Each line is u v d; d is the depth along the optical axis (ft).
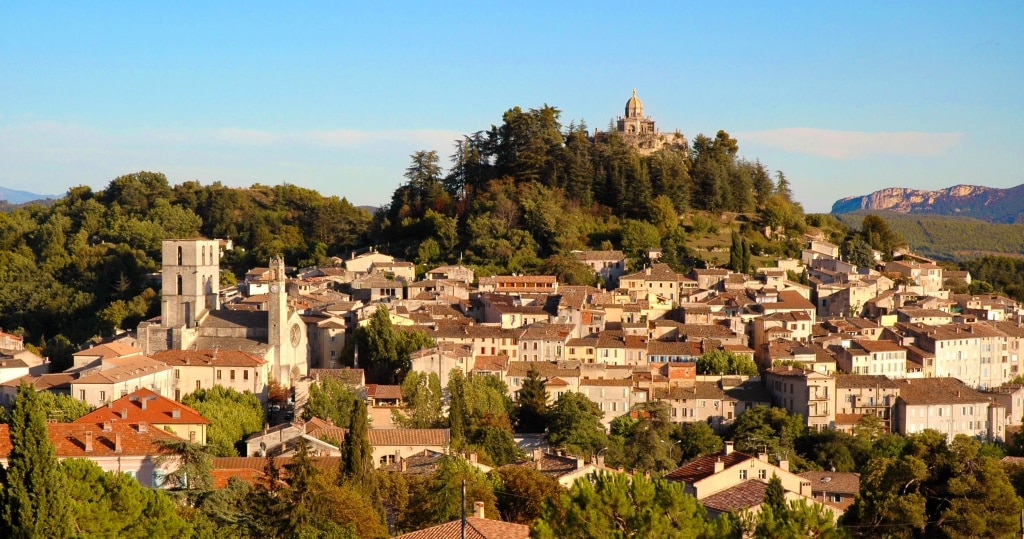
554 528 312.50
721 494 409.90
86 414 572.10
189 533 341.62
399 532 423.23
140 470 439.22
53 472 314.96
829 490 517.14
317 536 346.33
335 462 508.12
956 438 383.86
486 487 433.07
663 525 302.86
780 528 299.58
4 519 311.88
